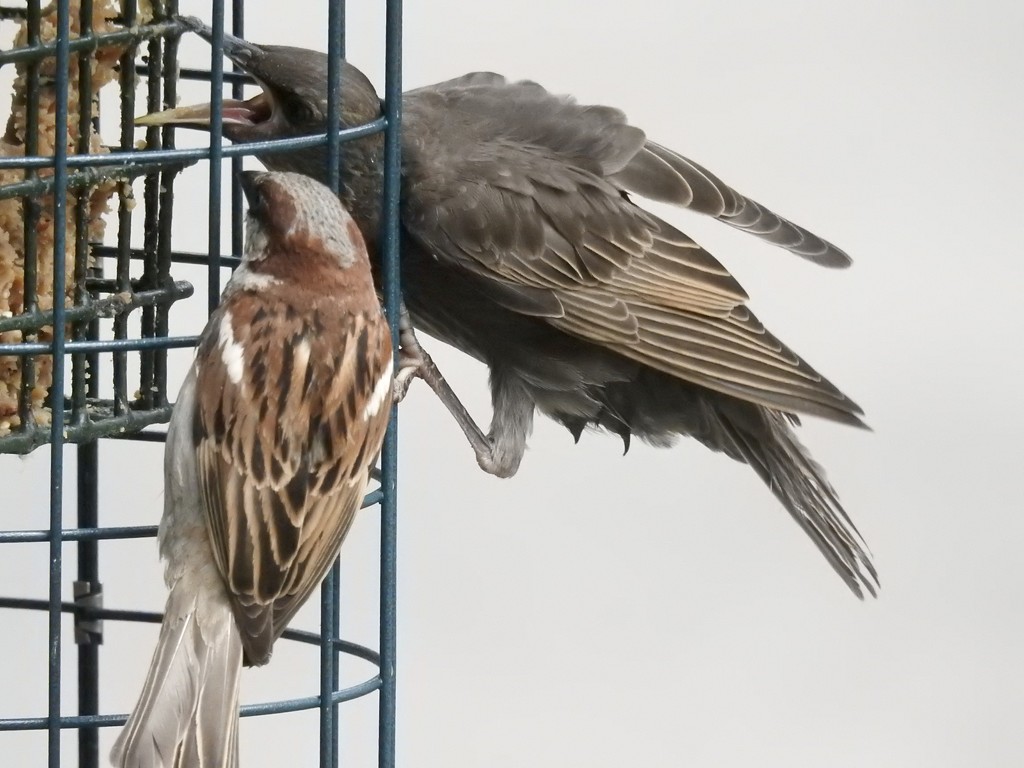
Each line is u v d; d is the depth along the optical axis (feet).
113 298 35.14
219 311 31.73
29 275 33.96
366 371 31.45
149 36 35.63
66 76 32.19
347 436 30.89
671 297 42.24
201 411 30.50
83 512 41.32
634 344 41.83
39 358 35.17
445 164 41.42
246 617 29.53
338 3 35.12
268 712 34.27
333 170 35.40
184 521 30.40
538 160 42.24
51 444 32.27
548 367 42.91
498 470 42.34
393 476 36.27
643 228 42.34
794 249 43.11
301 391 30.63
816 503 44.60
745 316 42.60
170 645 29.53
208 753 28.81
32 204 33.96
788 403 41.57
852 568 44.73
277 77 38.34
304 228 31.68
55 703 31.94
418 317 43.21
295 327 31.14
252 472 30.14
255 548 29.84
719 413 44.01
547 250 41.50
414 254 41.50
